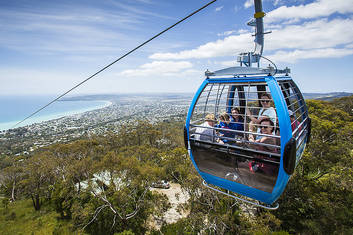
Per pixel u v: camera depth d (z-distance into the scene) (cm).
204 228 1480
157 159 3281
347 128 2134
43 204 2850
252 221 1380
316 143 1828
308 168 1720
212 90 349
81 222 2089
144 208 2064
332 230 1227
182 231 1555
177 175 2730
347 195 1373
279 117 256
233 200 1495
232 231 1423
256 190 317
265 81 283
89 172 2306
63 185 2316
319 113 2653
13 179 3184
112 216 2025
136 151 3519
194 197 1669
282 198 1479
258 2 345
